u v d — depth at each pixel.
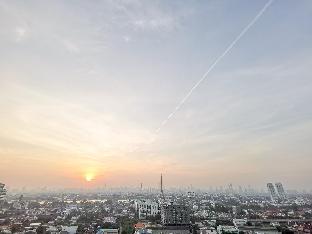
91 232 187.12
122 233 175.62
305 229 173.50
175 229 180.75
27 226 198.75
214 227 188.88
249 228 179.62
